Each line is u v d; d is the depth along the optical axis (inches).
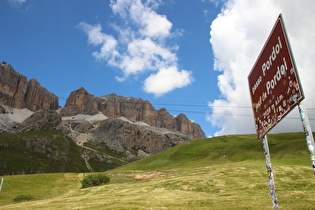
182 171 3223.4
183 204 1058.7
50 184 2913.4
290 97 464.4
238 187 1552.7
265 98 597.3
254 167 2719.0
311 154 408.8
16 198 2108.8
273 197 581.3
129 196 1573.6
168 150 5644.7
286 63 477.1
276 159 3462.1
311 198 939.3
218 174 2285.9
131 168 4781.0
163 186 1950.1
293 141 4276.6
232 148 4872.0
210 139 6284.5
